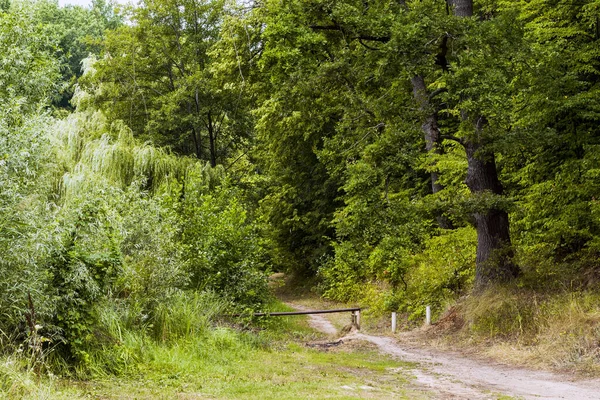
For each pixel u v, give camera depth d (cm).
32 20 1897
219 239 1933
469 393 979
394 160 1611
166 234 1462
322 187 3544
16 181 851
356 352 1616
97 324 991
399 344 1764
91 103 3312
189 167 2445
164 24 3409
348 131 1733
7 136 847
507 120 1559
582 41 1756
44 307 825
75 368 855
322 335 2141
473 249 2069
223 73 2598
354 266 2812
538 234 1781
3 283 772
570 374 1177
